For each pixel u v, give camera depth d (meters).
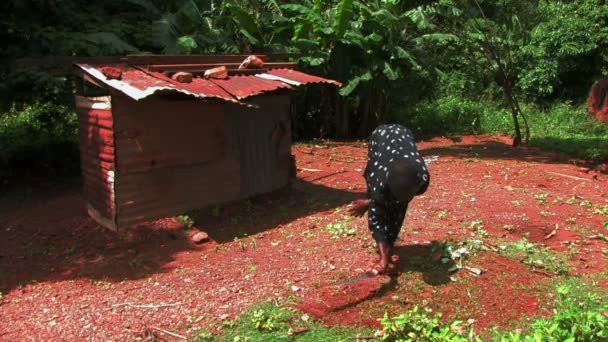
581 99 15.96
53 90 8.55
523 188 7.65
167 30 9.83
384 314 4.14
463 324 4.07
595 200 7.08
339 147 11.72
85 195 6.75
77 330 4.05
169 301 4.48
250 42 11.41
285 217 6.60
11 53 8.37
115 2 10.69
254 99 6.93
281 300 4.40
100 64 6.04
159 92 5.31
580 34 15.05
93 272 5.18
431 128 14.25
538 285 4.58
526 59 16.08
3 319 4.26
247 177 7.01
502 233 5.79
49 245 5.93
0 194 8.18
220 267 5.12
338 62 12.30
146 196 6.05
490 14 12.48
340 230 5.85
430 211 6.40
